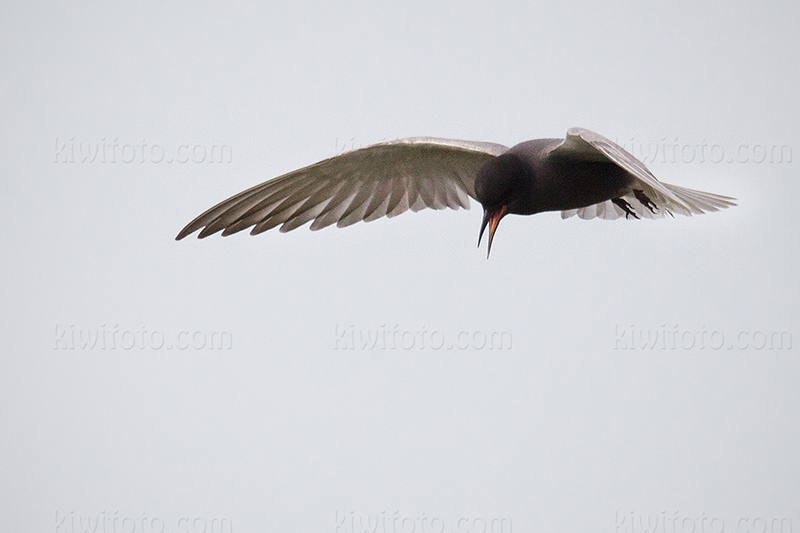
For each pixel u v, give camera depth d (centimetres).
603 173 1120
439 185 1287
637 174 940
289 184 1248
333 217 1294
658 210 1197
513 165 1103
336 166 1240
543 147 1116
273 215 1267
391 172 1269
